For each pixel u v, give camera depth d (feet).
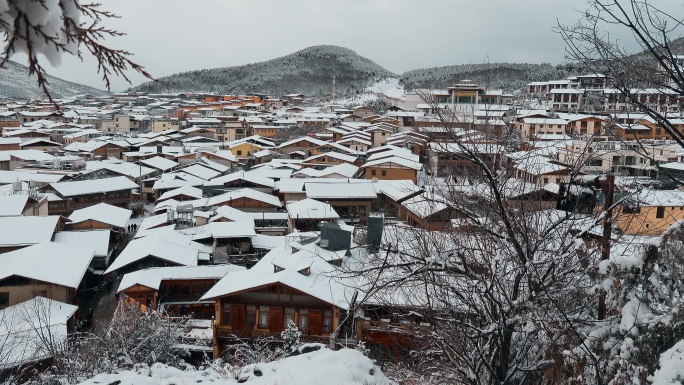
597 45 15.79
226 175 149.28
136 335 42.75
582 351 19.70
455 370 22.50
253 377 27.32
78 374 32.07
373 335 36.73
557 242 23.08
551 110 110.42
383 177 137.49
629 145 20.70
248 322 54.95
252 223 94.89
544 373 22.75
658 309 18.98
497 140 22.48
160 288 71.36
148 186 157.79
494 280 20.20
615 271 19.30
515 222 21.18
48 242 76.64
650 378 16.52
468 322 22.89
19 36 8.32
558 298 21.52
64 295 69.26
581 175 22.99
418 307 24.59
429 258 20.58
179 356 49.24
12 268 68.18
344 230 60.18
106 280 86.02
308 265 55.57
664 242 18.79
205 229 94.53
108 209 109.19
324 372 25.49
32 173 143.23
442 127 22.84
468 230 22.45
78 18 9.12
